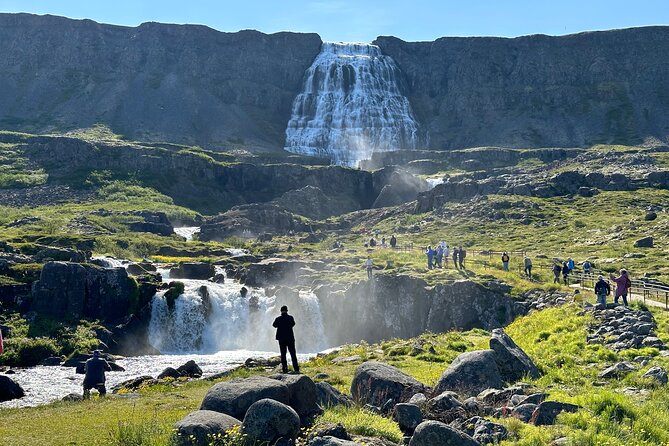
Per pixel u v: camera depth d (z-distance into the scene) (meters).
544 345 37.06
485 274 71.69
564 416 20.89
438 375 31.08
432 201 144.38
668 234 98.69
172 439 18.09
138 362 60.41
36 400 41.53
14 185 169.38
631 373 27.56
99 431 21.70
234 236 129.25
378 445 18.84
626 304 45.31
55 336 65.00
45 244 94.75
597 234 105.50
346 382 30.62
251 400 19.72
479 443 18.34
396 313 71.25
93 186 171.75
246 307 77.25
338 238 125.94
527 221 119.19
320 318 75.62
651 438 20.00
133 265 82.88
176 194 177.25
